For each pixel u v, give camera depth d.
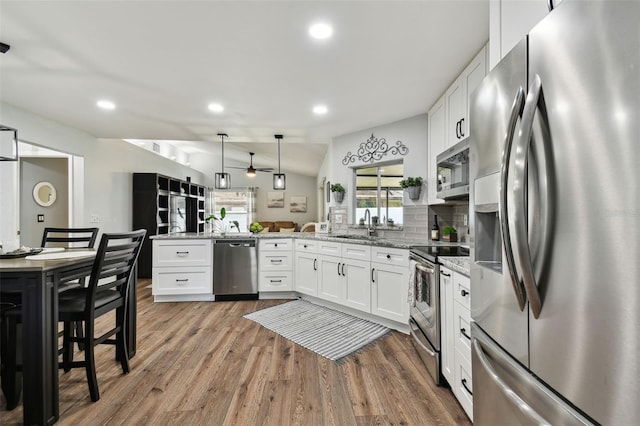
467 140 2.20
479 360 1.18
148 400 1.86
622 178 0.59
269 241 4.10
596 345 0.65
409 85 2.79
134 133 4.48
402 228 3.79
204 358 2.40
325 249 3.67
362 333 2.89
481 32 2.00
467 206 3.12
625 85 0.59
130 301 2.38
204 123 3.94
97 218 4.76
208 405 1.82
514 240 0.87
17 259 1.86
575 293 0.70
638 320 0.57
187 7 1.74
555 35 0.77
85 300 1.91
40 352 1.62
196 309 3.67
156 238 3.92
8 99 3.12
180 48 2.17
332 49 2.19
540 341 0.83
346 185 4.47
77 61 2.34
